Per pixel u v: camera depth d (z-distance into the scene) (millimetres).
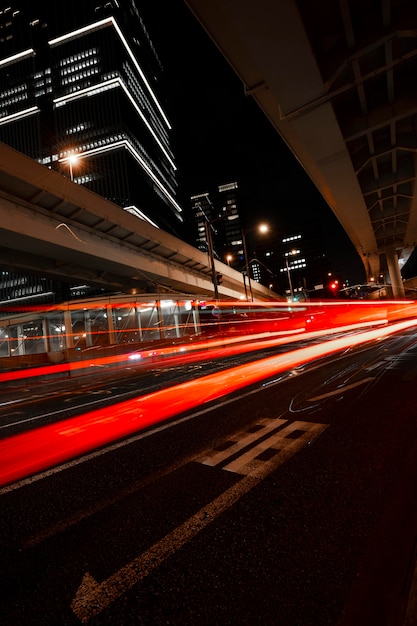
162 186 120750
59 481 3656
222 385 8711
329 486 3029
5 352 27438
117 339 29312
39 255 22359
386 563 1999
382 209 22812
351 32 8430
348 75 9695
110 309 26938
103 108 98188
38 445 4945
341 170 15062
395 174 17500
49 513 3010
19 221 17375
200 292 43594
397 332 22453
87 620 1820
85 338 27656
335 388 6992
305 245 160375
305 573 2010
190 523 2658
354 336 23422
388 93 11297
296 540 2330
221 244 162625
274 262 163875
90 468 3939
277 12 7090
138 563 2246
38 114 102312
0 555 2455
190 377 10891
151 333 30969
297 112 10664
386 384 6891
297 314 60219
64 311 24781
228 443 4359
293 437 4359
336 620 1658
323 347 16859
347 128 12320
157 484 3387
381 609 1681
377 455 3570
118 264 25641
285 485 3127
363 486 2967
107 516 2877
